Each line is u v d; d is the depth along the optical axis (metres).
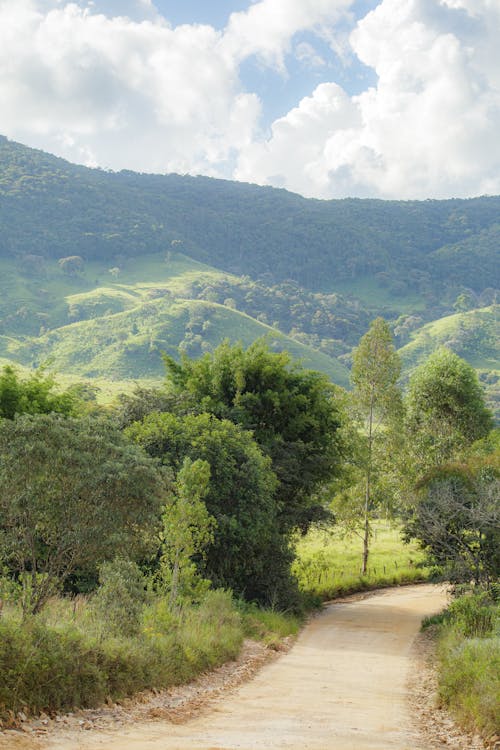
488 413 60.19
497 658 13.36
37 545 14.58
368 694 14.81
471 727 10.71
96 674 11.23
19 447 12.94
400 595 45.78
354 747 8.86
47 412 31.11
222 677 16.14
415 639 26.44
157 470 14.11
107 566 16.70
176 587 20.84
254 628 24.30
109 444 13.62
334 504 53.44
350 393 57.00
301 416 38.09
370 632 28.59
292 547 34.69
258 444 36.31
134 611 15.60
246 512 29.05
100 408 37.44
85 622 14.33
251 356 38.19
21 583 14.48
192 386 37.75
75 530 13.20
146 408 34.00
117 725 9.89
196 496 21.64
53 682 10.27
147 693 12.66
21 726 8.97
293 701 13.38
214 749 8.24
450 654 17.78
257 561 30.78
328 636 27.05
